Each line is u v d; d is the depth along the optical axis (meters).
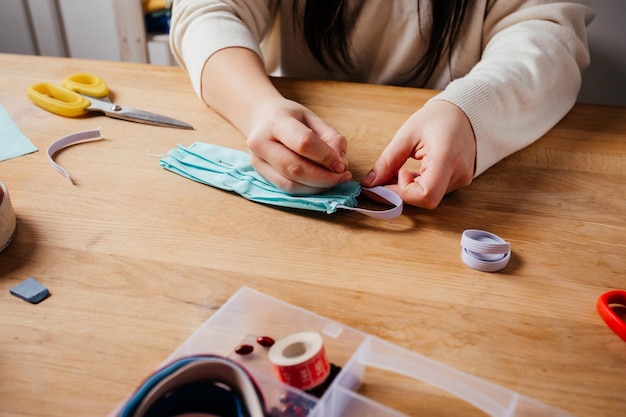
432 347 0.42
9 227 0.52
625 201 0.62
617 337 0.44
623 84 1.35
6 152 0.67
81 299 0.46
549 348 0.43
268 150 0.60
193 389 0.32
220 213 0.58
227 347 0.41
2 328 0.43
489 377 0.40
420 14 0.93
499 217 0.59
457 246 0.54
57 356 0.40
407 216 0.58
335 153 0.58
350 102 0.83
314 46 0.96
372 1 0.94
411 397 0.38
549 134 0.77
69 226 0.55
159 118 0.75
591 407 0.38
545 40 0.81
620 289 0.49
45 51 1.75
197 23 0.84
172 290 0.47
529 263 0.52
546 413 0.37
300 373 0.36
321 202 0.57
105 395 0.38
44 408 0.37
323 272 0.50
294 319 0.43
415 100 0.84
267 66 1.13
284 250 0.52
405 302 0.47
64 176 0.63
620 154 0.72
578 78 0.84
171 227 0.55
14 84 0.86
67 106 0.76
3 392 0.38
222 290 0.47
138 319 0.44
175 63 1.58
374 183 0.61
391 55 1.00
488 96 0.67
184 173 0.64
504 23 0.89
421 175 0.59
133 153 0.68
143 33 1.51
